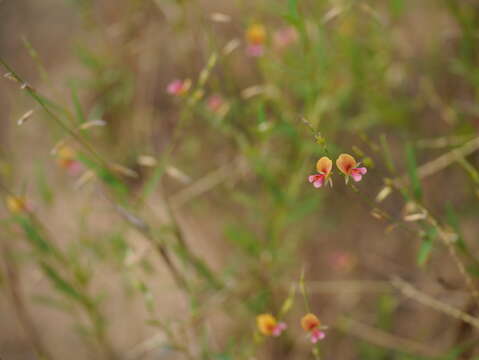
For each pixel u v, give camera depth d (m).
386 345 0.57
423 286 0.60
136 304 0.65
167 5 0.61
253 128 0.53
